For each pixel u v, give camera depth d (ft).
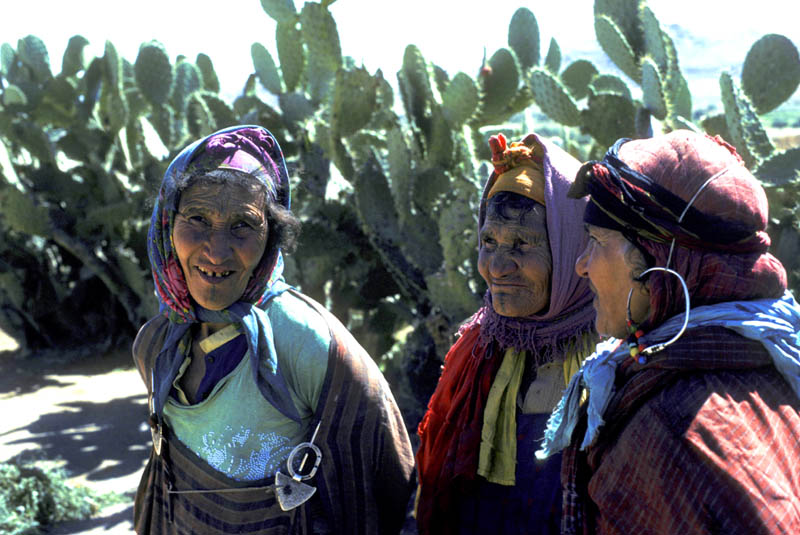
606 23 15.14
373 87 17.03
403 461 6.25
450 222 13.76
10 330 25.27
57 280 25.18
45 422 18.39
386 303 18.25
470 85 15.60
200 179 5.56
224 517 5.87
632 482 3.85
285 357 5.86
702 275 3.86
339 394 5.85
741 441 3.57
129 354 24.70
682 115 14.35
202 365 5.95
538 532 5.40
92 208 24.80
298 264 19.13
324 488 5.90
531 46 19.66
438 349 15.06
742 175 3.89
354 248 17.65
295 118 19.38
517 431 5.67
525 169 5.65
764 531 3.41
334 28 16.56
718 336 3.77
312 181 17.71
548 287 5.58
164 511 6.31
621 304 4.14
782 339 3.79
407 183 15.72
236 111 22.85
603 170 4.02
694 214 3.77
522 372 5.75
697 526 3.54
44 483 13.15
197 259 5.60
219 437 5.82
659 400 3.84
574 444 4.43
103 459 15.92
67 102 24.82
